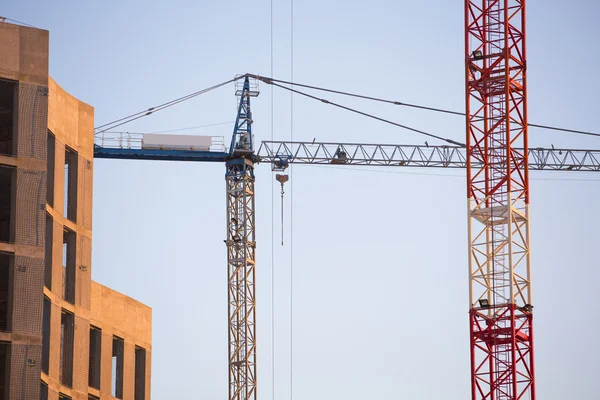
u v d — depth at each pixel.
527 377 175.88
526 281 180.00
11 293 146.38
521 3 187.38
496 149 184.88
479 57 186.25
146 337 184.25
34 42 153.25
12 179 149.25
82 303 160.50
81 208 162.12
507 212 181.62
